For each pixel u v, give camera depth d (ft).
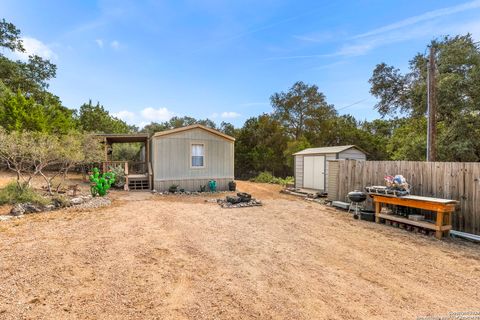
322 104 88.17
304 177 42.52
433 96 27.17
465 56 35.86
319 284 11.03
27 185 27.37
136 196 35.50
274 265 13.01
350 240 17.37
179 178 41.81
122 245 15.39
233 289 10.47
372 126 97.81
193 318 8.46
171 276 11.53
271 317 8.60
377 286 10.94
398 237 18.12
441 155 38.29
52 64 79.71
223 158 45.06
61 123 57.67
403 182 21.07
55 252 13.87
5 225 19.06
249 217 23.99
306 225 21.35
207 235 18.02
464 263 13.58
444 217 18.48
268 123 85.20
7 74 68.33
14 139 26.18
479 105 34.86
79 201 28.22
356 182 28.22
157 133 40.01
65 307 8.90
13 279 10.71
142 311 8.80
